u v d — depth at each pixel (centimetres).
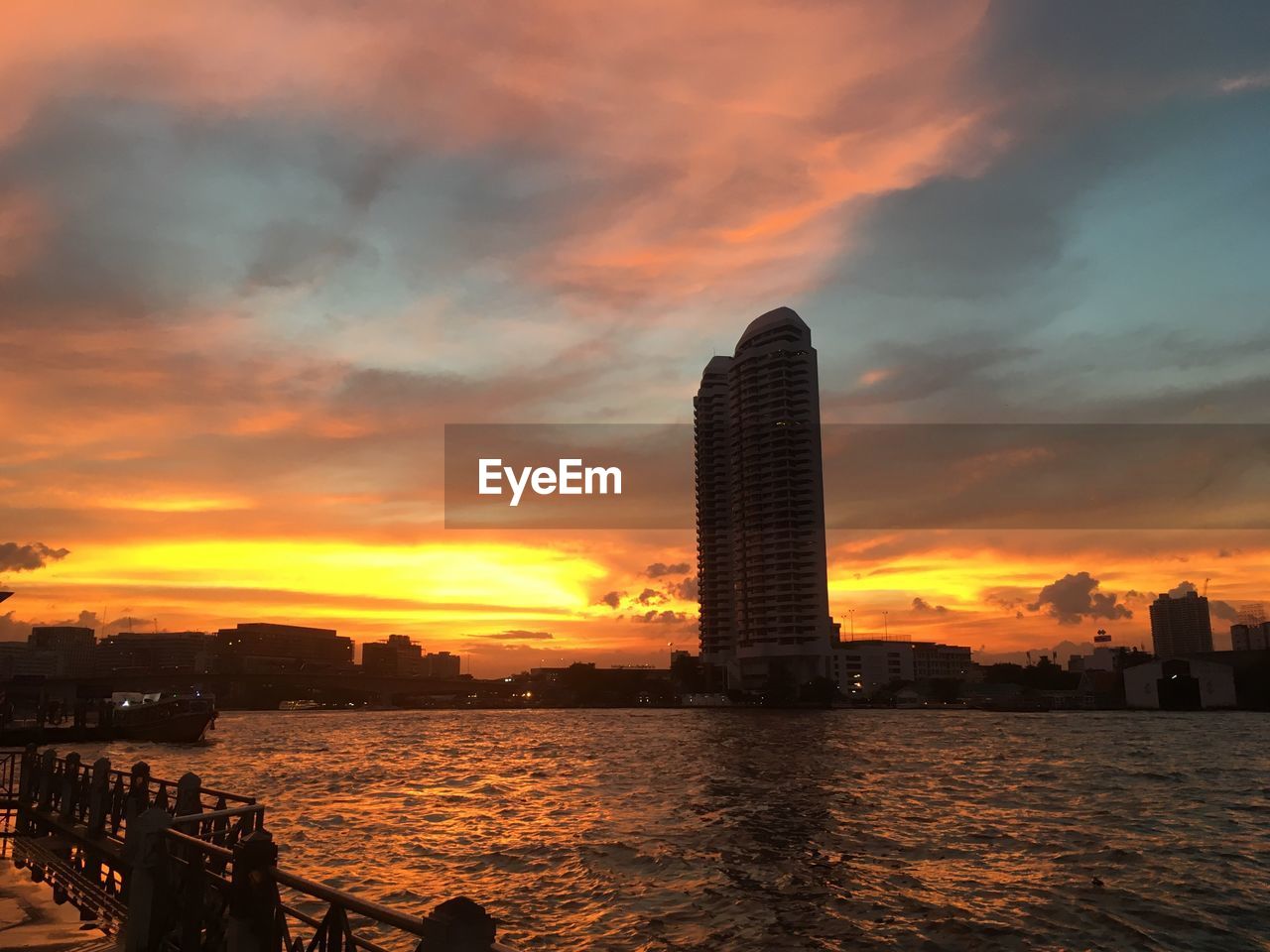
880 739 11250
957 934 2002
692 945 1917
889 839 3253
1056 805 4294
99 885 1579
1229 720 17325
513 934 1994
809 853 2959
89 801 1866
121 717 8800
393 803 4478
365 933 1894
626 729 15475
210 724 10819
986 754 8306
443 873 2638
